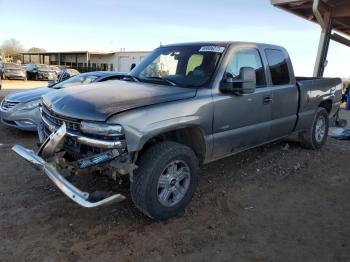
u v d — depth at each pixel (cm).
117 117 337
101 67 5138
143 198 361
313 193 484
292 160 623
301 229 383
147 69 500
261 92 496
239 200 452
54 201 429
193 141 427
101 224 379
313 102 642
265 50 524
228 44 467
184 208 407
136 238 354
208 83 427
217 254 331
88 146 359
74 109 360
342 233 378
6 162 566
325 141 719
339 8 1134
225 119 439
